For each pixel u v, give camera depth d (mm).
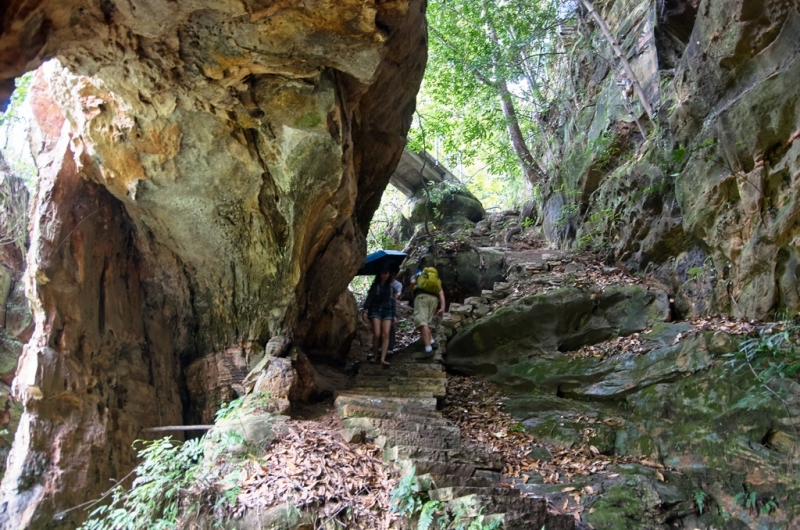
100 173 6359
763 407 6449
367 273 9875
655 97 10375
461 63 13312
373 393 8031
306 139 6188
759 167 7438
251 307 7344
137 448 6520
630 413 7684
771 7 7156
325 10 5109
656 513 6160
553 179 13875
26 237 9492
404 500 5207
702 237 8531
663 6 9680
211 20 5121
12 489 5594
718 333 7309
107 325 6684
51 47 4609
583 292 9141
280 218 6926
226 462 5621
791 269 7199
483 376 9141
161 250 7254
